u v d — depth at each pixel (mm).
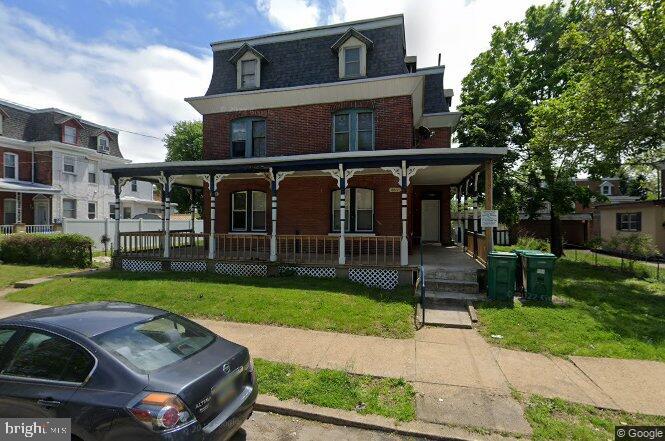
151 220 23156
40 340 2992
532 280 8305
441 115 15703
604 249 23234
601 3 12516
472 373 4910
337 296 8344
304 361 5270
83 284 10031
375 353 5582
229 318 7250
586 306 8203
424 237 16688
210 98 13906
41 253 14484
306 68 13617
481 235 10383
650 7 11820
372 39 13164
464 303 8242
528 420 3793
